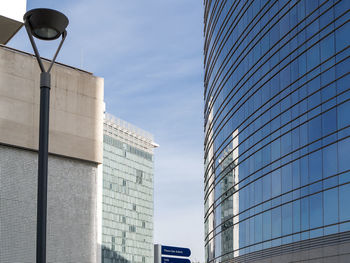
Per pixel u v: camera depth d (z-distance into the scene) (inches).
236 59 1984.5
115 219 5600.4
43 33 455.8
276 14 1608.0
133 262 5821.9
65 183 799.1
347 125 1200.2
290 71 1491.1
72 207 797.9
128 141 6043.3
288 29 1519.4
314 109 1344.7
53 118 795.4
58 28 452.8
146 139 6427.2
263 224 1611.7
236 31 1998.0
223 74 2188.7
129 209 5885.8
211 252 2345.0
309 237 1320.1
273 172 1561.3
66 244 778.8
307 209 1339.8
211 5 2529.5
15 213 730.2
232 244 1920.5
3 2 827.4
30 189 750.5
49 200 776.3
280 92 1549.0
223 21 2215.8
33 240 738.2
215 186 2288.4
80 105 831.1
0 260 703.7
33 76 776.3
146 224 6190.9
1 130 730.8
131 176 6013.8
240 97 1911.9
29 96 765.9
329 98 1280.8
